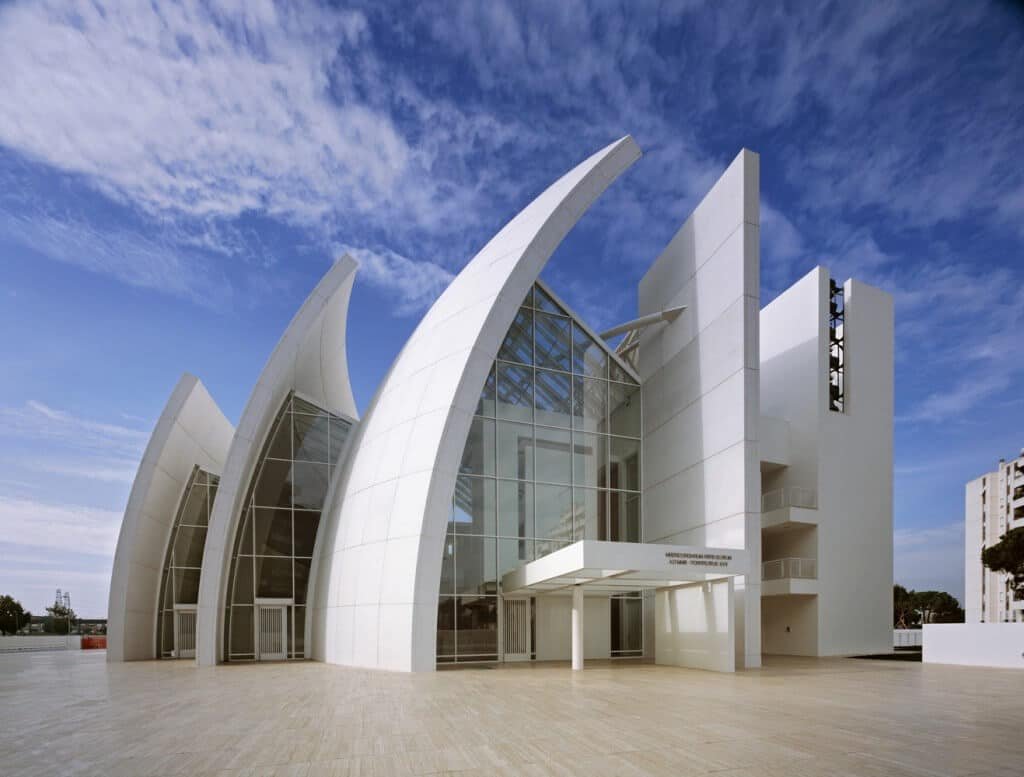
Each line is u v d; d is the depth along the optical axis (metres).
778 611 29.70
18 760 7.88
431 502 18.69
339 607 21.58
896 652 28.38
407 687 14.43
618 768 7.08
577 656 18.91
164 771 7.27
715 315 22.55
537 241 20.61
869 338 31.20
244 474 23.81
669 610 21.02
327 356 29.41
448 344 21.19
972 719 10.02
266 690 14.19
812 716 10.28
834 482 28.89
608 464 25.30
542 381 24.23
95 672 20.03
